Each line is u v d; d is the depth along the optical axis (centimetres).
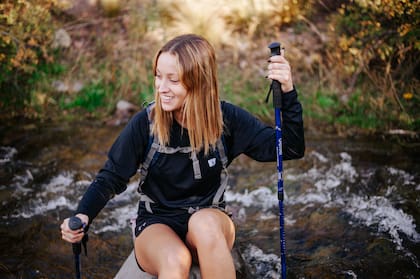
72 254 329
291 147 248
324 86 520
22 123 492
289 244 338
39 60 538
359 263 314
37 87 523
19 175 416
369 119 483
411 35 462
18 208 375
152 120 243
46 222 361
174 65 230
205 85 237
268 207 382
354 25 514
